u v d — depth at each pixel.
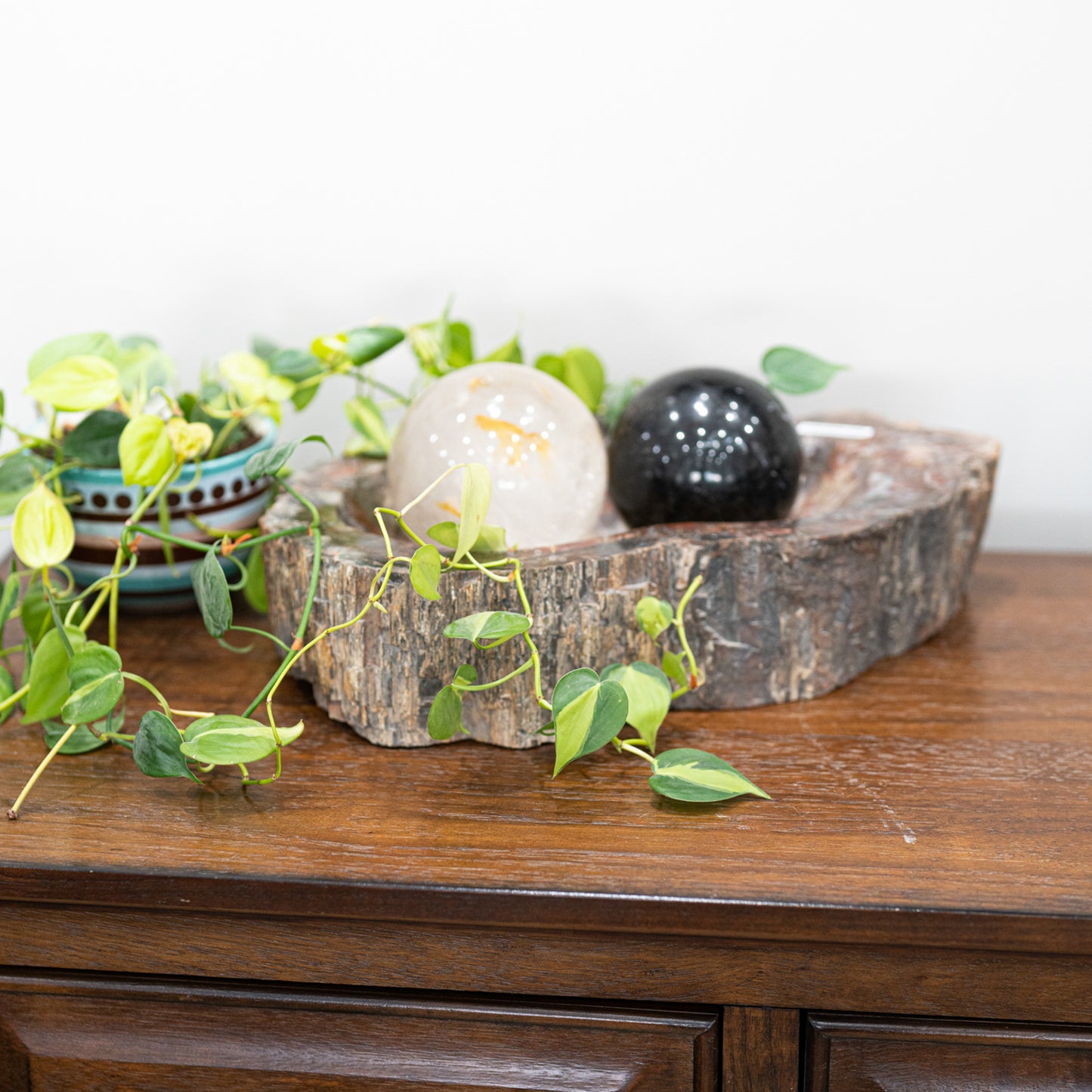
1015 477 1.45
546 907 1.00
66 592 1.18
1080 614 1.29
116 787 1.09
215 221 1.42
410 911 1.01
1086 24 1.34
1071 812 1.06
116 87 1.40
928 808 1.06
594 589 1.11
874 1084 1.03
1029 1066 1.02
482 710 1.12
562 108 1.39
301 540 1.14
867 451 1.29
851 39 1.36
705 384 1.20
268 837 1.04
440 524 1.07
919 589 1.21
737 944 1.01
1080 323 1.41
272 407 1.26
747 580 1.14
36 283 1.44
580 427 1.17
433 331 1.32
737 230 1.41
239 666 1.22
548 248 1.42
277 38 1.38
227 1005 1.05
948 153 1.38
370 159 1.41
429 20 1.37
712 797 1.05
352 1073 1.05
